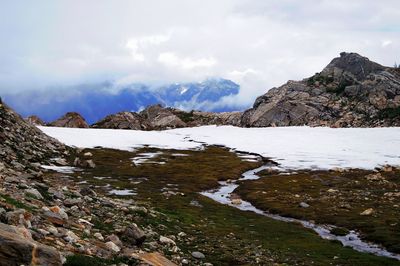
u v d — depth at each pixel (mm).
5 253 14555
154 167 115375
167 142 179000
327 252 45375
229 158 145250
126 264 21422
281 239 50344
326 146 175750
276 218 68938
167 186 90500
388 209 72812
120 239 28156
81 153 115188
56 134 160125
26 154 83938
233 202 80375
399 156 147125
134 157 130875
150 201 67625
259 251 40750
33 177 42938
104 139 164500
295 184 101125
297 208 74688
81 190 44688
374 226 60844
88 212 33062
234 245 41156
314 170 123562
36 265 15070
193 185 95750
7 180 32969
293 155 154125
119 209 40812
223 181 108062
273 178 110438
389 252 49094
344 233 58281
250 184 101938
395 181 105438
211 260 32938
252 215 67938
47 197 32000
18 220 20125
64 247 19891
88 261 18297
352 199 82500
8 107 103188
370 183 101688
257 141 193875
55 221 24172
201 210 66250
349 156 149625
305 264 38219
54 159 92375
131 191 76688
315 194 88625
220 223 55250
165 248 31703
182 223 47219
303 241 50375
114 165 109250
